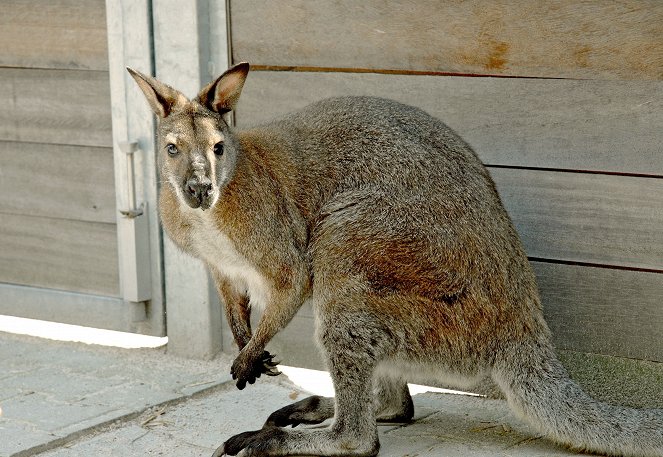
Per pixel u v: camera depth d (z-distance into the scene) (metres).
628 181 6.02
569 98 6.11
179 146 5.70
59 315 8.08
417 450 5.76
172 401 6.54
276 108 7.07
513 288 5.70
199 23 7.14
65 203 7.98
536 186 6.30
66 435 5.96
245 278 6.16
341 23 6.75
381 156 5.83
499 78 6.31
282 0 6.91
